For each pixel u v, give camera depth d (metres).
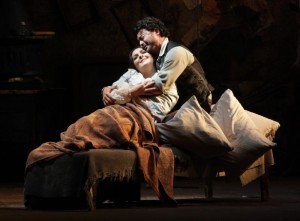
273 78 14.18
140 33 8.38
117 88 8.27
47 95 12.53
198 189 10.66
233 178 8.02
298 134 13.62
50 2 13.64
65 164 7.39
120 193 8.04
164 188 7.59
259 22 14.13
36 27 13.59
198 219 6.52
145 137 7.80
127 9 13.85
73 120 13.52
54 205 7.79
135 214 6.95
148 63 8.37
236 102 8.41
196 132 7.79
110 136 7.63
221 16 14.05
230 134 8.13
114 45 13.83
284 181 12.06
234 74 14.11
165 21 13.92
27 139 12.40
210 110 8.53
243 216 6.76
